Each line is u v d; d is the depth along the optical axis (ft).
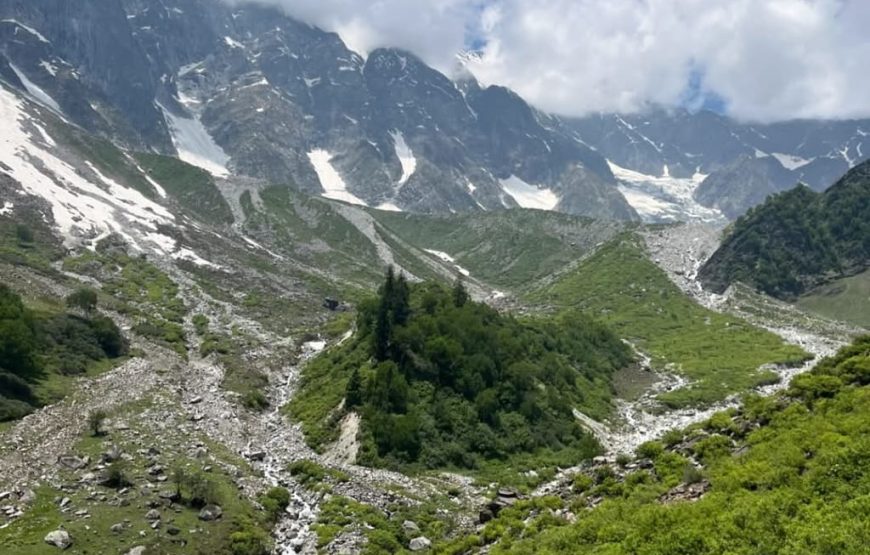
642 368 467.93
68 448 216.33
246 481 214.48
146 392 307.37
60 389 287.48
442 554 144.97
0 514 163.63
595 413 335.06
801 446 115.03
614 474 149.59
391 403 273.54
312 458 254.88
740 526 94.94
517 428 278.46
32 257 573.33
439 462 249.75
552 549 112.88
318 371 367.66
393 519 192.54
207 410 297.53
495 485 231.50
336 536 178.29
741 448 132.77
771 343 539.70
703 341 556.92
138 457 216.54
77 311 426.92
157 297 565.12
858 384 140.26
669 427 331.98
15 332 292.81
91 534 160.56
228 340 465.06
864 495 91.86
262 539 175.83
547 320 493.36
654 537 100.32
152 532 166.30
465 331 323.78
